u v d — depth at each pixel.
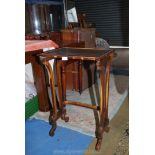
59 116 2.48
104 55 1.95
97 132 2.31
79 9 7.53
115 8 7.09
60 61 2.37
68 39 3.90
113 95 3.49
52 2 5.30
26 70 3.23
